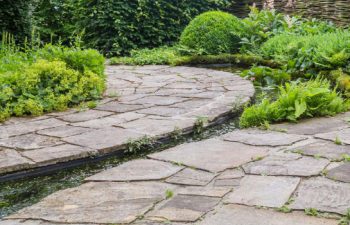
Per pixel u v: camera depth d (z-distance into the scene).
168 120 3.93
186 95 5.07
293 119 3.86
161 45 10.05
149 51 9.18
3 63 5.50
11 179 2.87
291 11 9.69
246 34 8.62
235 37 8.62
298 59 6.20
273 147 3.14
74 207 2.29
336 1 8.72
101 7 9.66
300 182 2.44
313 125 3.74
